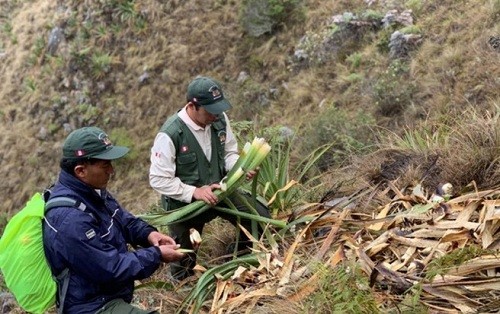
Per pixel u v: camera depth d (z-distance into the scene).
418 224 3.59
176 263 4.20
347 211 3.89
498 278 2.84
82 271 2.80
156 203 6.29
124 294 3.03
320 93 12.62
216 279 3.60
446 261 3.03
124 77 17.05
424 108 9.59
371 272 3.10
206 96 3.75
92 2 18.09
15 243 2.79
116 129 16.59
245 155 3.93
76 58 17.64
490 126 4.64
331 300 2.92
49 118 17.86
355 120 9.77
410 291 2.93
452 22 11.15
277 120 13.03
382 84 10.72
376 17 12.84
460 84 9.33
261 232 4.23
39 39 18.97
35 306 2.84
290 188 4.57
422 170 4.60
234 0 16.44
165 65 16.58
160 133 3.89
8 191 17.64
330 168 7.20
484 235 3.18
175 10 17.05
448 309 2.82
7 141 18.22
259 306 3.20
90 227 2.79
